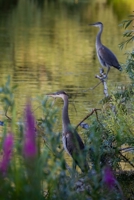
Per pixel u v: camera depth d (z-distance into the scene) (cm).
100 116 1334
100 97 2239
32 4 6475
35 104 1912
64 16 5541
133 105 1260
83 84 2547
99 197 764
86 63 3186
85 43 3925
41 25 4872
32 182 679
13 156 686
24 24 4928
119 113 1252
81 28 4709
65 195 756
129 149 1304
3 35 4253
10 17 5397
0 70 2916
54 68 3002
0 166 653
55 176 749
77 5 6462
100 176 770
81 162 786
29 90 2377
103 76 1692
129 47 3562
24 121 693
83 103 2106
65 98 1294
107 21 5188
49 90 2402
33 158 662
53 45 3822
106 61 2256
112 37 4172
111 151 1230
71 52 3566
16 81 2598
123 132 1226
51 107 804
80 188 841
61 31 4503
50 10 6000
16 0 6725
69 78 2697
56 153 748
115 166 1243
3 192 684
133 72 1323
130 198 1172
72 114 1903
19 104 1997
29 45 3800
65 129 1246
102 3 6644
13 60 3250
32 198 678
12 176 684
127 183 1268
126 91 1330
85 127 1308
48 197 750
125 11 5991
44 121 783
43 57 3366
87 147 801
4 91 726
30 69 2962
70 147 1209
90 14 5719
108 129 1248
